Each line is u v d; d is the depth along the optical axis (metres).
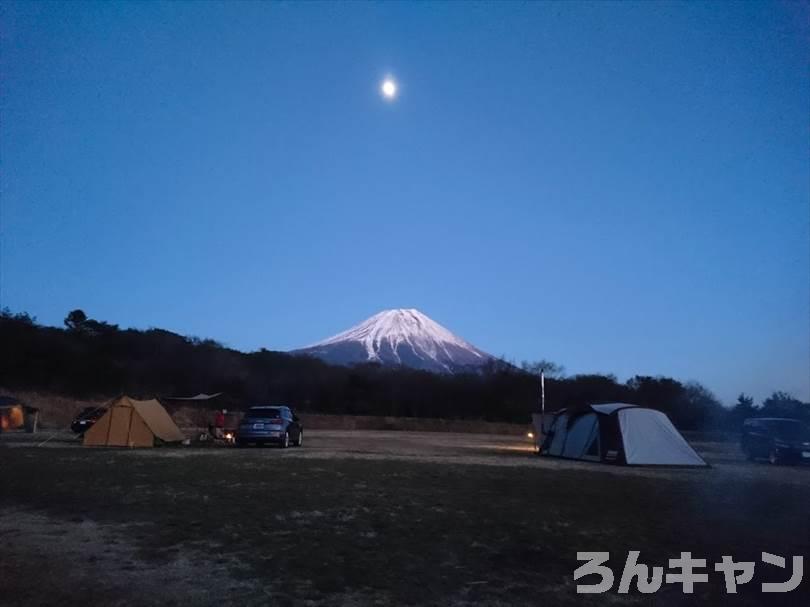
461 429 53.47
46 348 50.66
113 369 53.03
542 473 16.77
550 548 8.21
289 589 6.37
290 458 19.16
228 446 25.33
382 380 64.50
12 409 34.41
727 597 6.68
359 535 8.65
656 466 20.91
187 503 10.70
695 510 11.34
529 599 6.36
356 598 6.19
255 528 8.92
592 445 22.53
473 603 6.18
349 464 17.56
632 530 9.41
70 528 8.78
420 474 15.51
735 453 30.03
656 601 6.50
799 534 9.44
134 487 12.36
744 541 8.88
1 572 6.63
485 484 13.95
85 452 20.16
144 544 7.96
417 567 7.24
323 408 58.69
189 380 58.12
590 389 63.47
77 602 5.81
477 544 8.31
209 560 7.30
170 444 25.05
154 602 5.89
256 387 59.88
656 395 59.19
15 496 11.22
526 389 64.00
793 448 23.11
